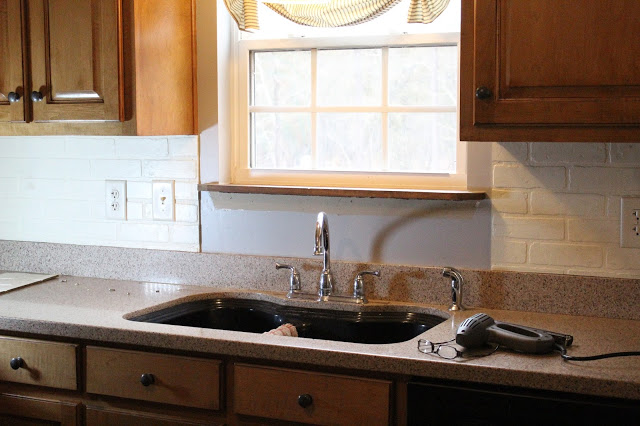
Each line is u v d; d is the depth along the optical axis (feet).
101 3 7.41
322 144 8.34
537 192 7.13
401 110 7.98
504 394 5.56
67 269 9.03
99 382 6.82
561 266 7.11
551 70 6.01
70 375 6.90
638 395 5.21
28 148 9.16
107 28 7.41
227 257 8.29
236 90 8.55
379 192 7.49
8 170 9.29
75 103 7.66
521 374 5.48
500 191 7.25
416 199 7.55
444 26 7.78
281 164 8.54
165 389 6.59
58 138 8.98
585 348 6.00
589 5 5.88
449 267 7.34
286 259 8.05
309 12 7.80
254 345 6.19
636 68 5.82
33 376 7.05
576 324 6.73
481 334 5.99
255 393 6.29
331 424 6.06
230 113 8.55
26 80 7.85
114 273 8.81
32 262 9.20
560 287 7.07
